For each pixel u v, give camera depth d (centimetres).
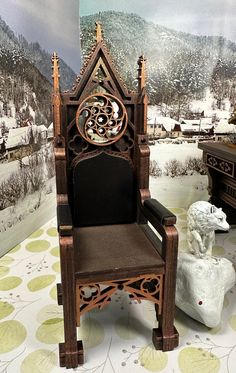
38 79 236
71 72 280
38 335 138
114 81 141
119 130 146
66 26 266
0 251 204
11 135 205
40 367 122
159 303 126
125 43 272
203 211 138
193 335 139
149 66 275
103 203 151
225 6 254
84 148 146
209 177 252
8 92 199
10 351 129
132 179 152
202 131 292
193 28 262
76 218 150
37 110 238
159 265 119
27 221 236
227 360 125
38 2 224
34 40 225
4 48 191
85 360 125
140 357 126
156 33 267
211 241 144
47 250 218
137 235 144
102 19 272
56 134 133
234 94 280
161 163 302
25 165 227
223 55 269
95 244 134
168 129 291
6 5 190
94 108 140
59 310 154
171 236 116
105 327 144
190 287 137
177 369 121
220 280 139
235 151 211
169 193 310
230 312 154
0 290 170
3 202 202
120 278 117
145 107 143
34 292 169
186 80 278
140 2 260
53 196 279
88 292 156
